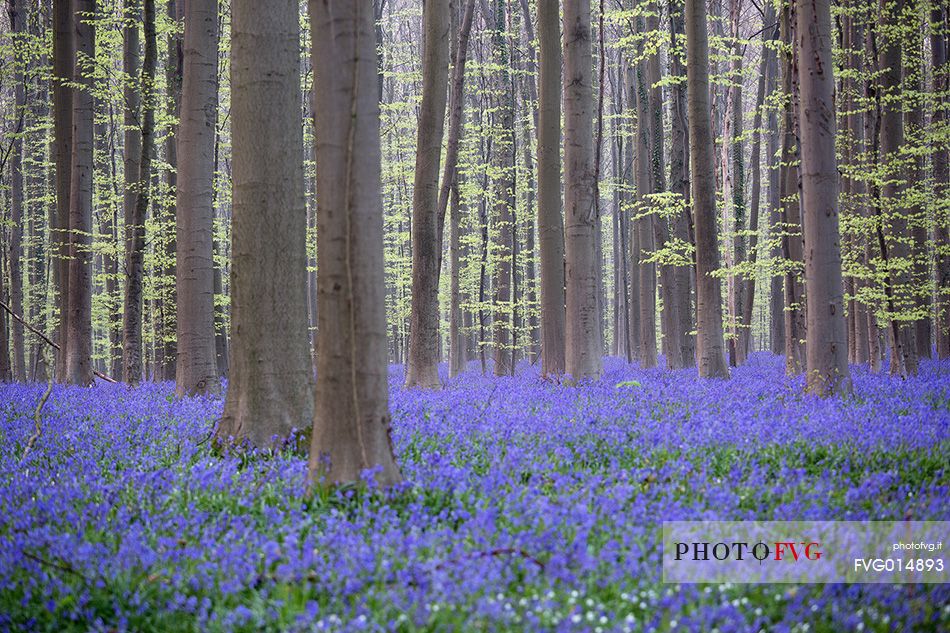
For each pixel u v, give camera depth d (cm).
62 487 672
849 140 2034
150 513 598
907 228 2016
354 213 652
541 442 812
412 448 828
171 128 2141
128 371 1769
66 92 2016
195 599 435
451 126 1838
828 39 1276
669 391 1330
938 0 2139
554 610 412
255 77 866
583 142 1591
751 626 406
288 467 733
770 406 1098
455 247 2441
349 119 652
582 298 1600
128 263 2028
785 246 1823
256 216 870
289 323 877
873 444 788
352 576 453
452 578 444
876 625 415
